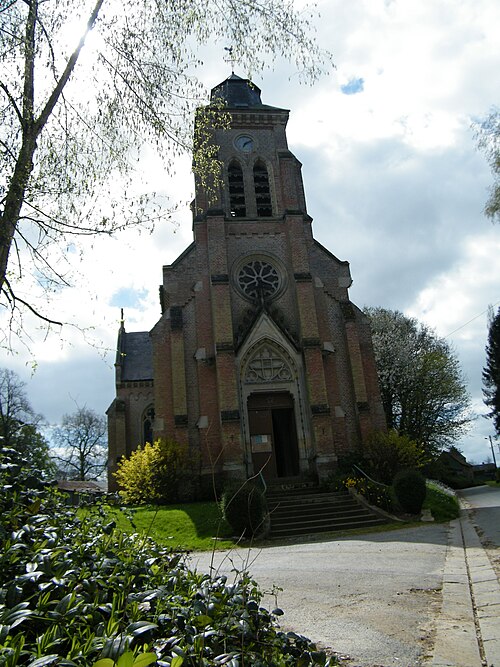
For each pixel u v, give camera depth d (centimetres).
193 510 2075
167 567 544
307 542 1677
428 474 4466
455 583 836
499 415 5619
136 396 4200
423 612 693
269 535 1861
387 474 2392
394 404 4450
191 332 2716
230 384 2523
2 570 405
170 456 2398
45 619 340
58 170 895
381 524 1931
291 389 2641
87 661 311
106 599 429
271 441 2612
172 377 2612
